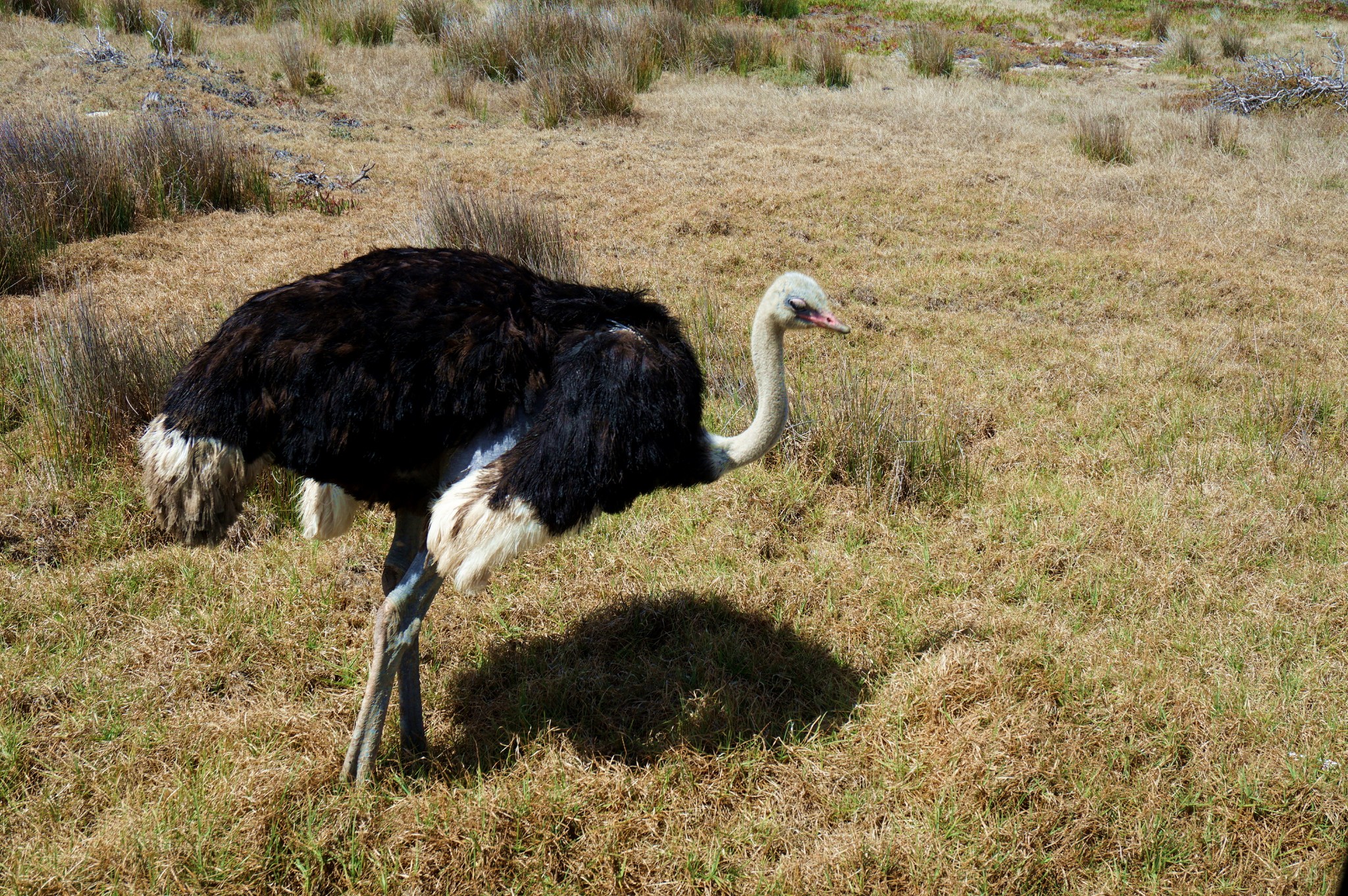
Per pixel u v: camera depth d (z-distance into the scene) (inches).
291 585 170.9
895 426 219.5
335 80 521.3
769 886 123.2
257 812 124.3
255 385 115.1
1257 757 142.6
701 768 138.9
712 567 182.5
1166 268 339.0
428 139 449.7
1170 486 214.2
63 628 157.8
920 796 135.6
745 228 360.5
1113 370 269.4
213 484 116.6
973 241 367.2
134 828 121.4
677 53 614.5
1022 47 784.9
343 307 117.2
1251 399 252.2
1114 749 143.8
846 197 395.9
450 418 120.8
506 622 167.9
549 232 310.5
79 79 437.4
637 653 162.1
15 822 125.3
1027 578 183.6
